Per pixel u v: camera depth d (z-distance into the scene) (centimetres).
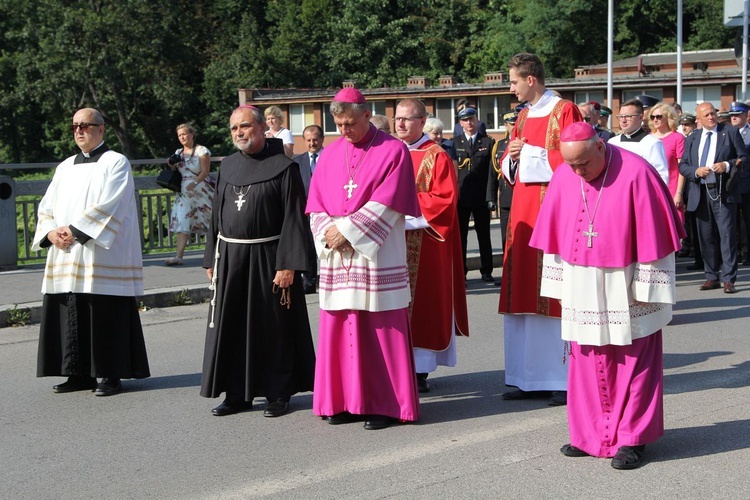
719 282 1135
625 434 512
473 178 1170
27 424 621
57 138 5472
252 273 626
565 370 648
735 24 1608
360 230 577
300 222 625
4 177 1185
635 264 502
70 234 673
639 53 4962
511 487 484
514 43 5000
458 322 704
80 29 4812
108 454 558
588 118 956
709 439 557
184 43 5144
